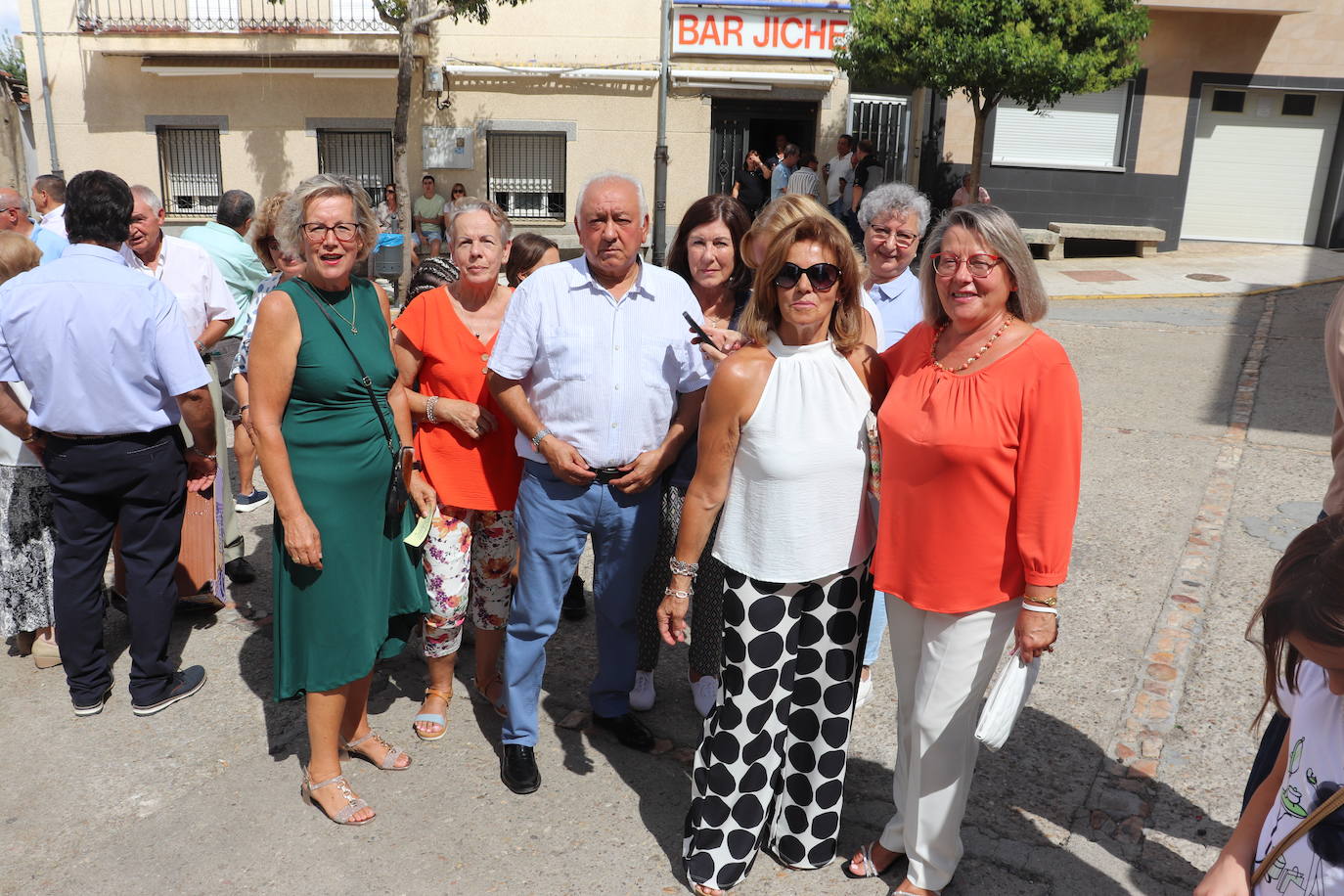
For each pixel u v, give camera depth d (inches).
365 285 127.0
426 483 139.8
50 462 139.9
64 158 644.1
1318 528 62.6
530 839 121.3
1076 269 559.2
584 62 623.5
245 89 633.6
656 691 156.8
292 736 143.3
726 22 613.9
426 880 114.0
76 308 134.3
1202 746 136.6
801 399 104.8
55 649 161.5
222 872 115.3
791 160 592.7
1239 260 585.3
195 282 178.1
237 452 224.1
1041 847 118.1
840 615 109.3
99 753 138.5
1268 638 63.1
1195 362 350.0
